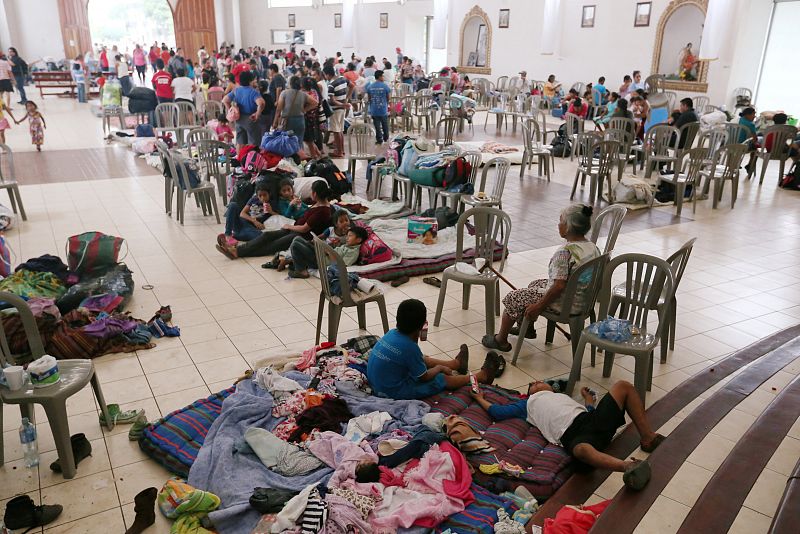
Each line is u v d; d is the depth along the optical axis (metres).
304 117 8.51
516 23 16.70
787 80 11.99
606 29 14.47
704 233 6.41
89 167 8.76
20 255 5.33
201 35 23.58
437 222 5.95
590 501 2.57
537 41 16.22
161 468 2.80
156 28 29.83
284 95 8.12
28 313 2.81
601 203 7.45
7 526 2.41
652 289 3.38
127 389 3.40
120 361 3.69
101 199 7.16
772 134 8.48
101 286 4.32
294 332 4.09
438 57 20.42
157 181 8.05
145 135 10.77
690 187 7.64
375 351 3.26
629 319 3.52
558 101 14.80
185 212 6.74
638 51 13.87
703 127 10.62
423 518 2.40
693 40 12.85
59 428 2.65
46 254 4.88
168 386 3.44
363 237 5.12
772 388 3.38
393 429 2.95
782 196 8.09
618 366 3.81
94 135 11.33
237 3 23.89
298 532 2.27
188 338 3.98
